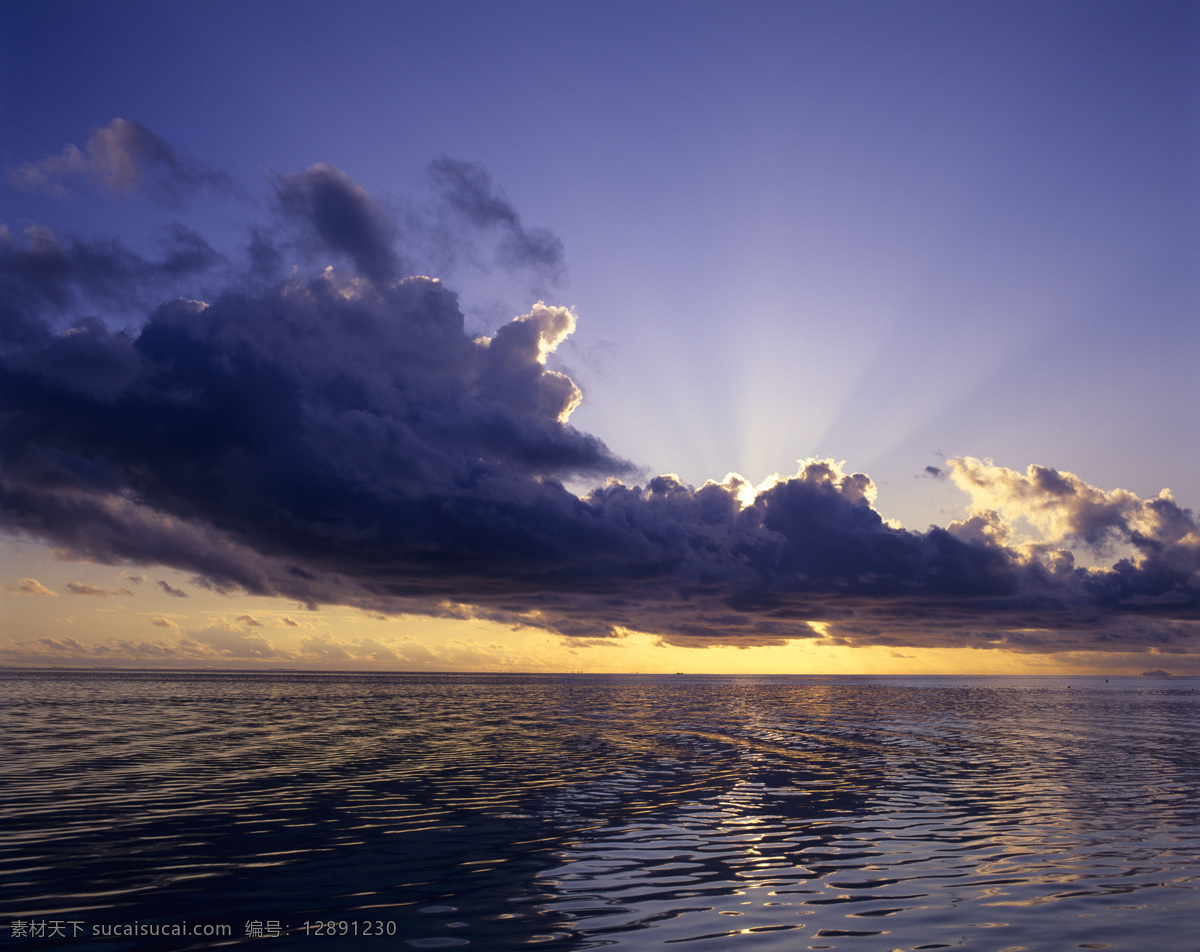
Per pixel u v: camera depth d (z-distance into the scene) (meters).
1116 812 21.23
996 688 162.00
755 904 12.81
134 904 12.66
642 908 12.59
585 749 37.00
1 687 104.81
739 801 22.78
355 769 28.62
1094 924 11.86
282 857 15.67
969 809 21.64
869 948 10.85
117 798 22.08
